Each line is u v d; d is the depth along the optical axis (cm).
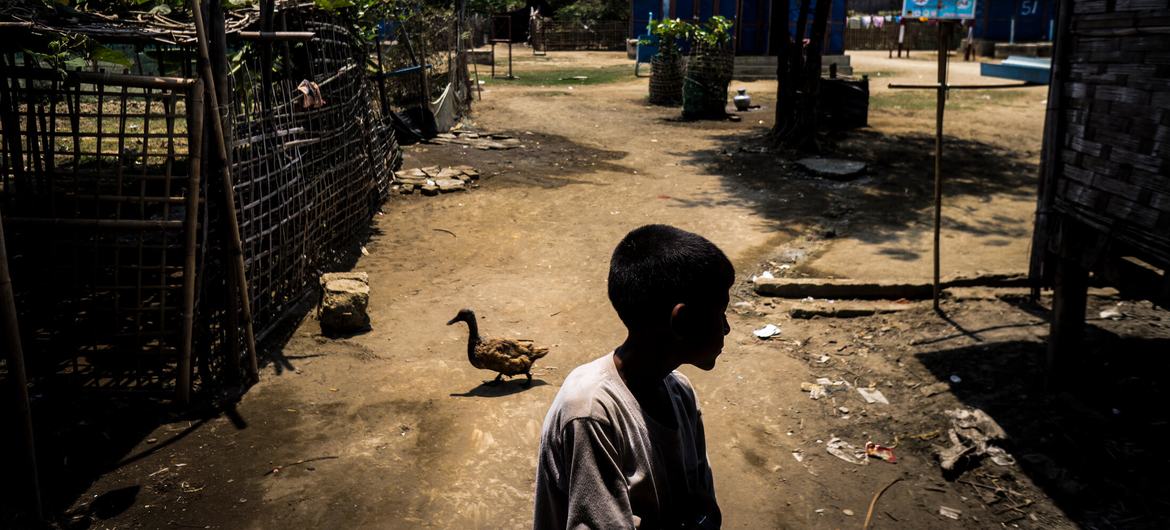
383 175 1024
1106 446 454
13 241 527
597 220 978
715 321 164
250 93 600
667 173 1260
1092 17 466
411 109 1417
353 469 447
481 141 1449
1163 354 579
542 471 163
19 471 432
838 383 559
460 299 717
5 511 396
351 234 866
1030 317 656
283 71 722
